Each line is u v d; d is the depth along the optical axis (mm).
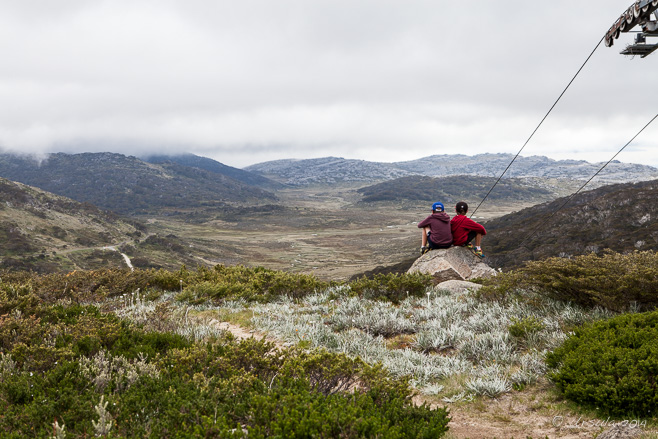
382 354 6773
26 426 3447
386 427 3137
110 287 12625
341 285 12195
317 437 3053
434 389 5496
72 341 5824
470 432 4273
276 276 13469
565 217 86250
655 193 79000
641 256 7543
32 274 12930
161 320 8023
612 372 4496
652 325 5246
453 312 8500
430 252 12078
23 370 4703
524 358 5961
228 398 3789
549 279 7816
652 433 3705
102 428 3330
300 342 7363
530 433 4160
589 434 3979
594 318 6777
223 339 7137
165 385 4223
